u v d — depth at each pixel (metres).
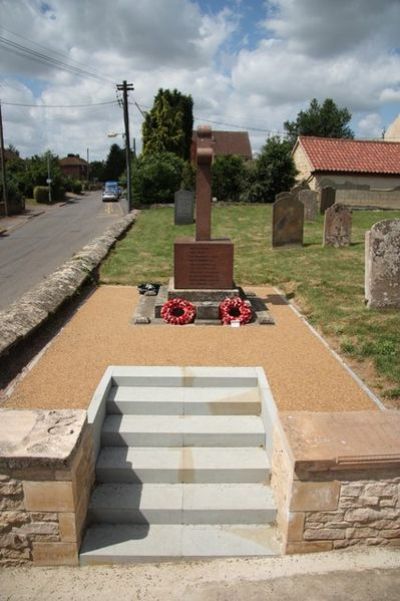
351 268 12.27
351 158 29.91
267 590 3.46
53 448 3.51
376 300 8.61
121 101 31.61
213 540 3.95
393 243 8.41
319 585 3.48
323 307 8.82
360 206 29.08
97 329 7.80
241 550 3.84
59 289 9.23
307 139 31.70
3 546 3.70
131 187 34.19
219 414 5.04
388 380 5.84
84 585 3.59
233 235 18.92
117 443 4.70
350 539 3.72
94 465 4.34
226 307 8.21
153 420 4.92
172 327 7.93
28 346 7.03
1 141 32.25
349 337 7.31
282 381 5.87
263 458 4.55
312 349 6.96
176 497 4.21
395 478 3.54
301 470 3.48
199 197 8.59
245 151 66.06
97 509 4.07
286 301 9.75
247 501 4.17
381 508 3.62
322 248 15.16
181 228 21.20
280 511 3.93
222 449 4.70
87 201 48.59
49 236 23.17
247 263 13.27
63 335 7.50
